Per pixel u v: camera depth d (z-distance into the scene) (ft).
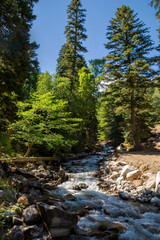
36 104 37.40
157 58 53.31
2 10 20.44
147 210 19.38
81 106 65.46
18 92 23.68
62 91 56.70
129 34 61.57
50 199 19.26
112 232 14.47
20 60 22.86
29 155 45.50
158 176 24.45
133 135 59.11
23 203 15.92
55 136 39.22
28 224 13.28
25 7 25.05
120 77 58.18
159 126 102.12
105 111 104.53
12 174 23.54
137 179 28.27
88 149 71.87
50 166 37.37
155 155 40.52
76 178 32.12
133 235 14.11
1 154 32.65
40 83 53.93
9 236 11.78
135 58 59.93
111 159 44.65
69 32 79.15
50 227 12.88
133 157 40.34
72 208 18.75
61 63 83.20
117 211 18.71
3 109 23.50
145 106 58.54
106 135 106.63
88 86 74.95
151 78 55.11
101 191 26.04
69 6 81.35
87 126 75.20
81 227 14.87
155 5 38.06
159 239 13.78
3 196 16.26
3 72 21.13
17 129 37.68
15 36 21.76
